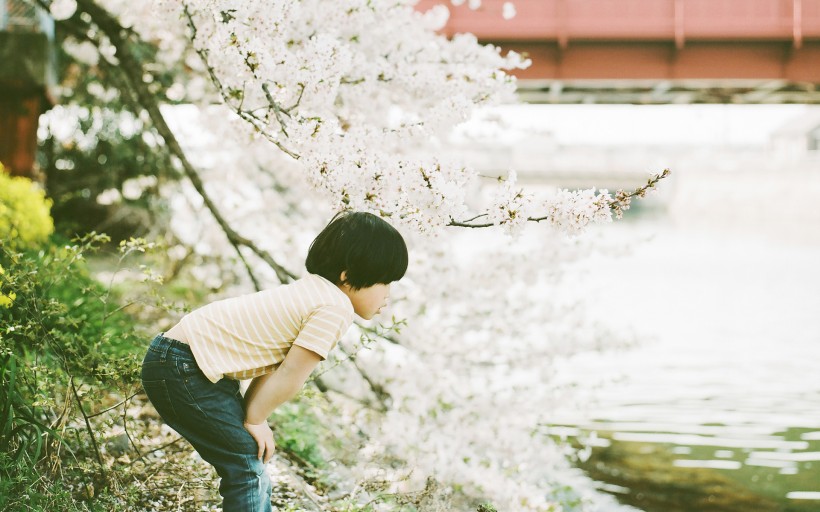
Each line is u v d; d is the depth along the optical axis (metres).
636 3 15.55
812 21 15.45
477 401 4.66
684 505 5.01
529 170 52.78
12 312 3.39
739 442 6.46
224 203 6.83
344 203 2.73
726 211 47.78
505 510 4.12
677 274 25.88
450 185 2.65
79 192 11.68
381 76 4.11
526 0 15.38
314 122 2.98
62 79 11.52
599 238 4.87
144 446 3.51
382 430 4.17
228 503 2.18
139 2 5.51
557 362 9.75
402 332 4.67
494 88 4.04
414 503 3.38
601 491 5.18
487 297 4.84
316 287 2.23
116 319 4.80
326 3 3.91
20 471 2.66
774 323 13.88
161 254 7.28
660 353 10.60
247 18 3.04
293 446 4.21
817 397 8.13
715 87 17.22
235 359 2.16
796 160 45.50
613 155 53.53
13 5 10.55
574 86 17.30
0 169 6.09
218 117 5.88
